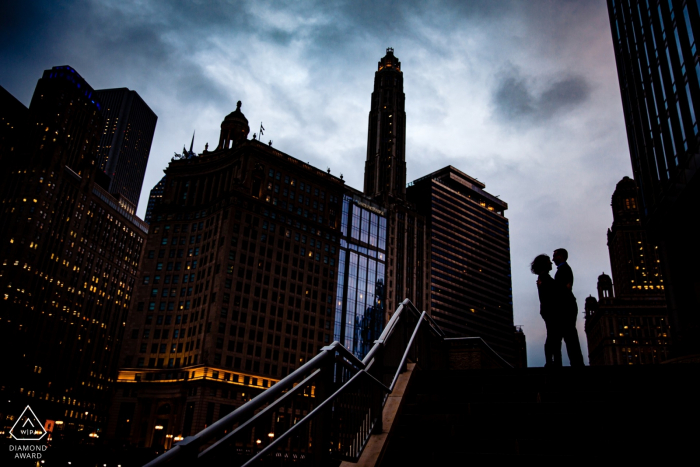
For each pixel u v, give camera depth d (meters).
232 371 96.81
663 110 33.22
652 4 35.47
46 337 147.38
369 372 7.56
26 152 151.25
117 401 98.81
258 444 4.28
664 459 5.98
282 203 121.31
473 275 187.62
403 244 156.88
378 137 174.50
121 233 189.38
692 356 13.82
